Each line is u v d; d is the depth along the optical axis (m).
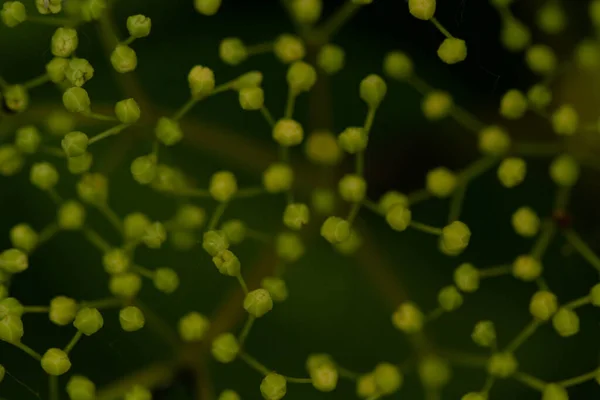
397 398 0.27
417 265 0.27
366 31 0.27
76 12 0.26
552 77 0.26
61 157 0.27
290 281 0.27
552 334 0.26
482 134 0.26
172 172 0.25
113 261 0.25
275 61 0.27
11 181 0.27
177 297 0.27
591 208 0.26
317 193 0.26
